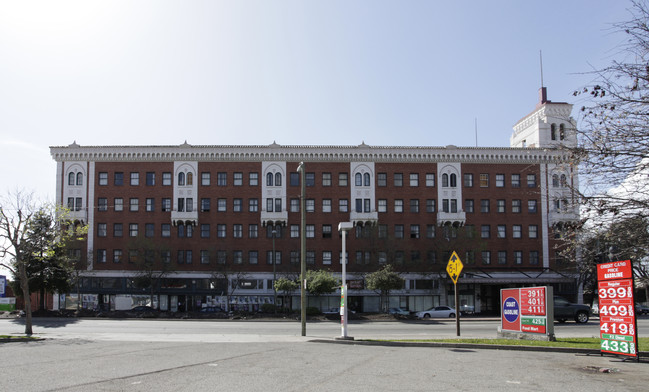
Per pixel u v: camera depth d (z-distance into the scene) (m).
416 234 61.22
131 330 31.22
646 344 20.17
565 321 40.97
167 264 58.03
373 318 47.19
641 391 11.26
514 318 23.98
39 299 58.84
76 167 61.06
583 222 14.22
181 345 20.39
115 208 60.59
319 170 61.69
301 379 12.34
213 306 59.09
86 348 19.12
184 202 60.84
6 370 13.51
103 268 59.59
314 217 61.00
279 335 26.86
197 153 61.31
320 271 52.66
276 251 60.53
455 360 16.17
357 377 12.72
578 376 13.23
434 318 51.16
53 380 11.99
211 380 12.09
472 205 61.84
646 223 13.58
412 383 11.95
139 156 61.25
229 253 60.19
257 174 61.50
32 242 31.25
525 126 66.06
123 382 11.77
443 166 62.12
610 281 17.48
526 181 62.16
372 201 61.22
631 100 12.75
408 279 60.34
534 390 11.25
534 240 61.44
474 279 58.38
